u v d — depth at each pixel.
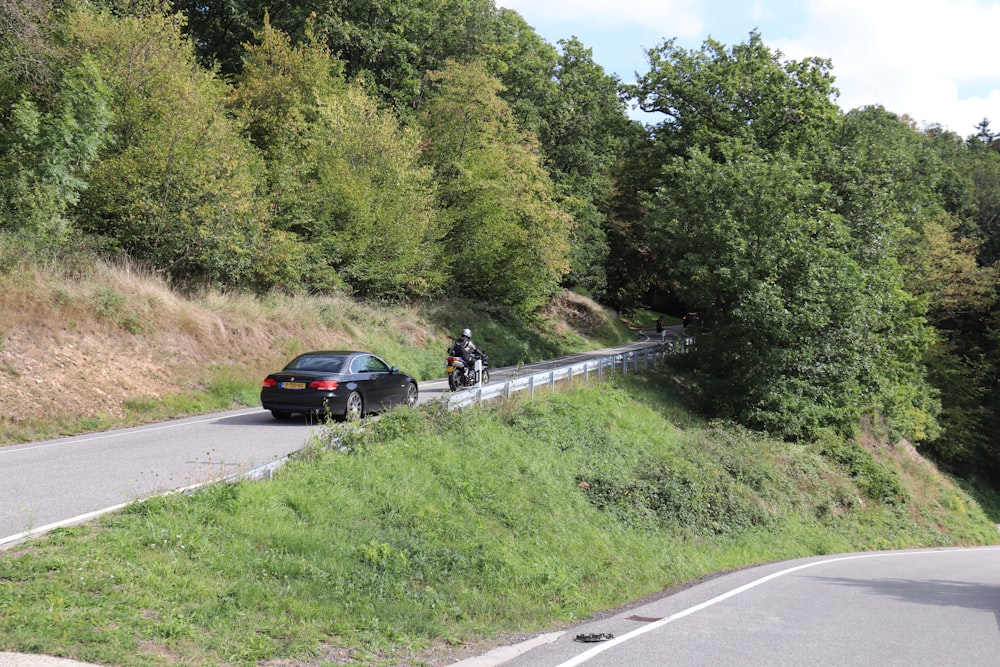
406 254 34.38
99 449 13.24
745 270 26.58
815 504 21.97
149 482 10.43
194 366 21.34
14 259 19.06
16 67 21.27
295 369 16.97
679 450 20.42
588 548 12.59
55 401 16.41
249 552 8.30
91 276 21.05
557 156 58.00
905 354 31.77
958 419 42.75
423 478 12.36
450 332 38.09
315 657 6.29
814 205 28.86
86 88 21.59
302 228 31.66
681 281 32.12
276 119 33.34
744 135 33.97
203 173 24.45
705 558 14.74
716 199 28.88
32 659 5.28
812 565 14.40
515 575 10.08
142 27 25.08
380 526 10.34
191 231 24.50
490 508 12.41
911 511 26.28
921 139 48.28
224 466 11.73
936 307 46.22
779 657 6.54
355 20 43.34
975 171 63.38
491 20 50.25
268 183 30.23
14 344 17.31
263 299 27.56
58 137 20.89
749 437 24.44
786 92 35.38
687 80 39.12
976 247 51.22
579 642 7.26
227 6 40.25
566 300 60.81
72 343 18.75
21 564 6.80
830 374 26.72
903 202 37.28
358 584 8.33
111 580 6.77
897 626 7.95
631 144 42.56
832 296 26.34
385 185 33.12
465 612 8.53
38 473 10.98
